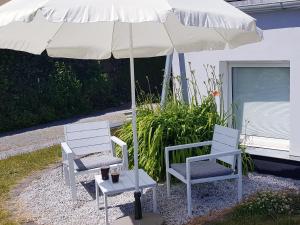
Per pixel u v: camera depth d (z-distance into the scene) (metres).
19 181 4.60
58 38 3.64
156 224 3.09
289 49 3.99
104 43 3.95
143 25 3.67
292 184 3.90
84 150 4.42
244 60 4.35
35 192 4.16
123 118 8.53
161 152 4.09
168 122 4.20
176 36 3.67
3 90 8.06
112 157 4.16
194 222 3.08
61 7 2.25
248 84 4.51
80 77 9.76
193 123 4.26
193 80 4.76
